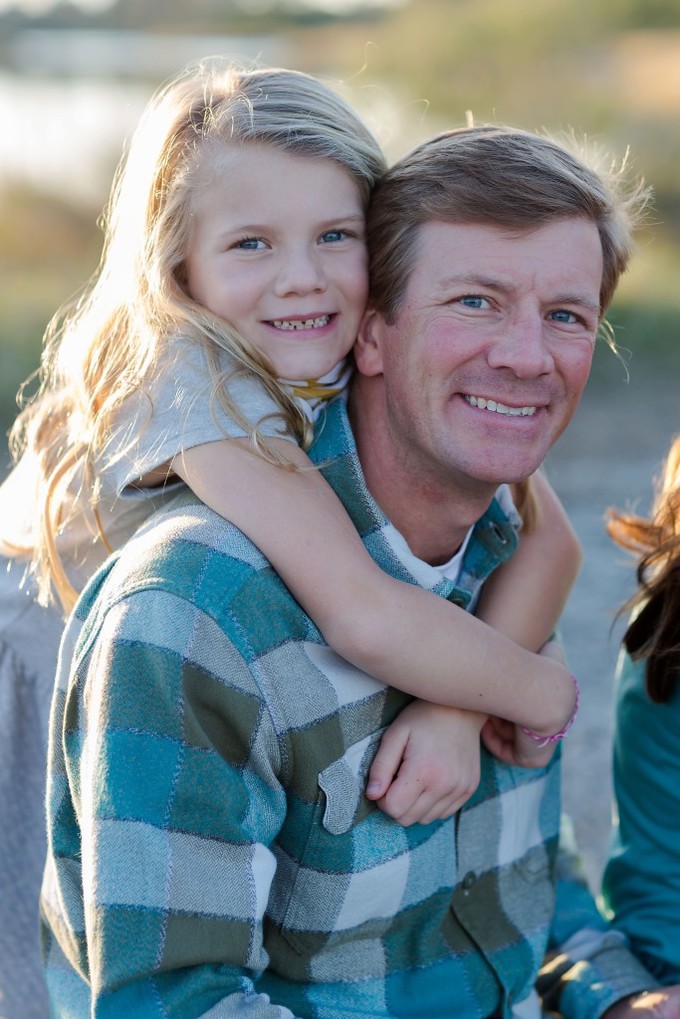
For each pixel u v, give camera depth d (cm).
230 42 3728
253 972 189
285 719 190
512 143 204
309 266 216
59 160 1633
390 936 208
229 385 209
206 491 199
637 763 248
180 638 179
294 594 196
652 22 2714
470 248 199
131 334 221
